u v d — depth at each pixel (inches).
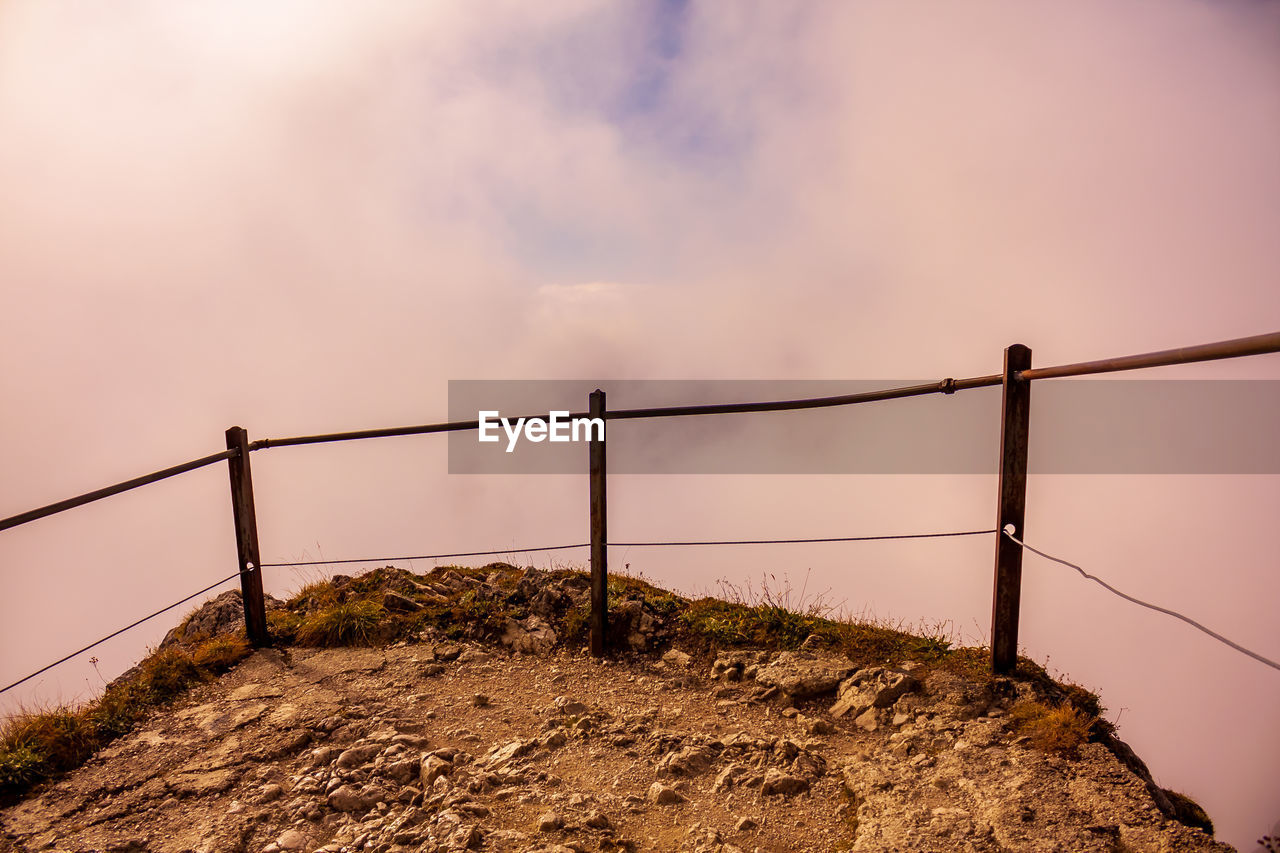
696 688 196.1
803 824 135.4
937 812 131.2
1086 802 131.5
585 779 152.2
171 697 195.2
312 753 163.6
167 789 152.9
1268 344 94.7
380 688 196.9
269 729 175.9
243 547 221.3
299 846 132.3
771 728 174.1
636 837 132.3
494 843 129.0
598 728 173.5
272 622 239.6
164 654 215.3
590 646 218.7
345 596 261.0
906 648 196.4
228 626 264.8
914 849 121.4
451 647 222.2
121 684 212.7
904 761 151.9
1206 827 150.6
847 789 145.6
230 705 189.6
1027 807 129.6
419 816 138.3
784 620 217.2
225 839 134.3
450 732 173.8
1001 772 142.5
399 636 230.5
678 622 224.8
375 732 172.4
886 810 134.4
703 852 126.8
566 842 129.2
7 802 150.6
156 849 133.3
